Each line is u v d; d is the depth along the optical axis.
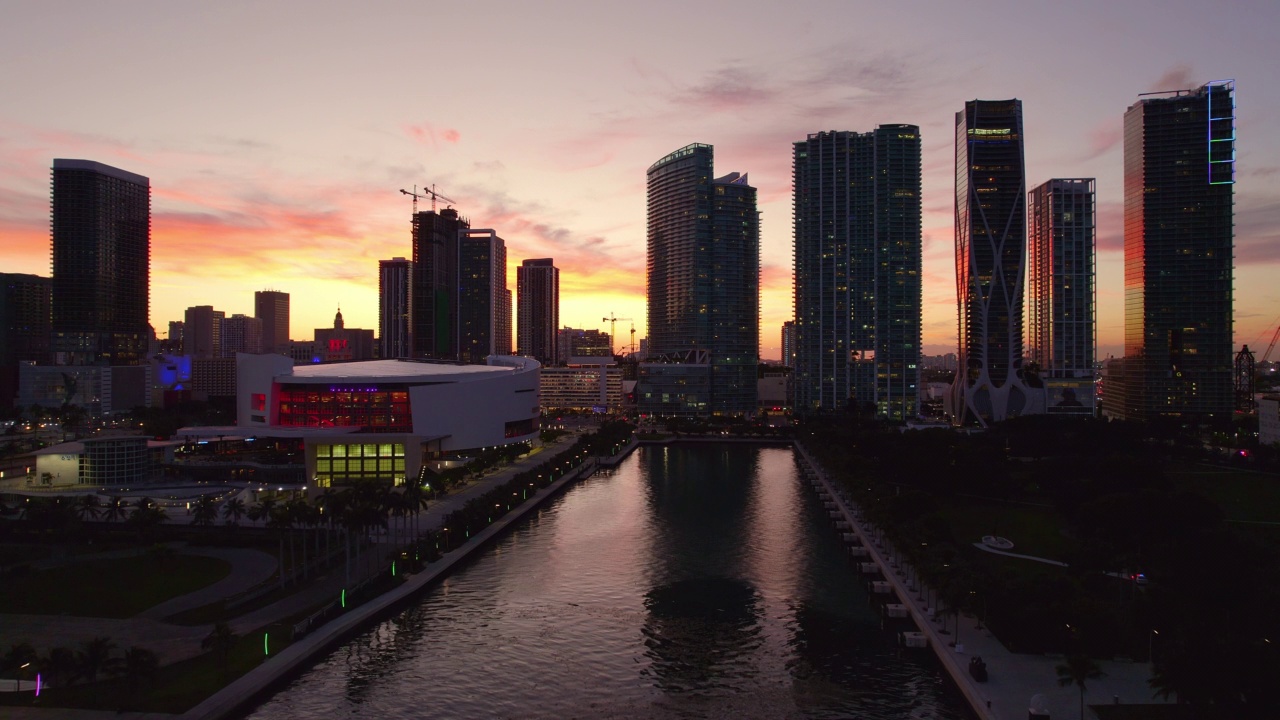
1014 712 99.19
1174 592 127.44
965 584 129.62
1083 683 98.81
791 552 195.88
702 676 121.69
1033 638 119.81
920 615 138.62
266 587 151.38
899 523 184.38
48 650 118.38
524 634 138.62
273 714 108.19
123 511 198.62
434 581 166.62
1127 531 166.38
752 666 125.19
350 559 174.62
